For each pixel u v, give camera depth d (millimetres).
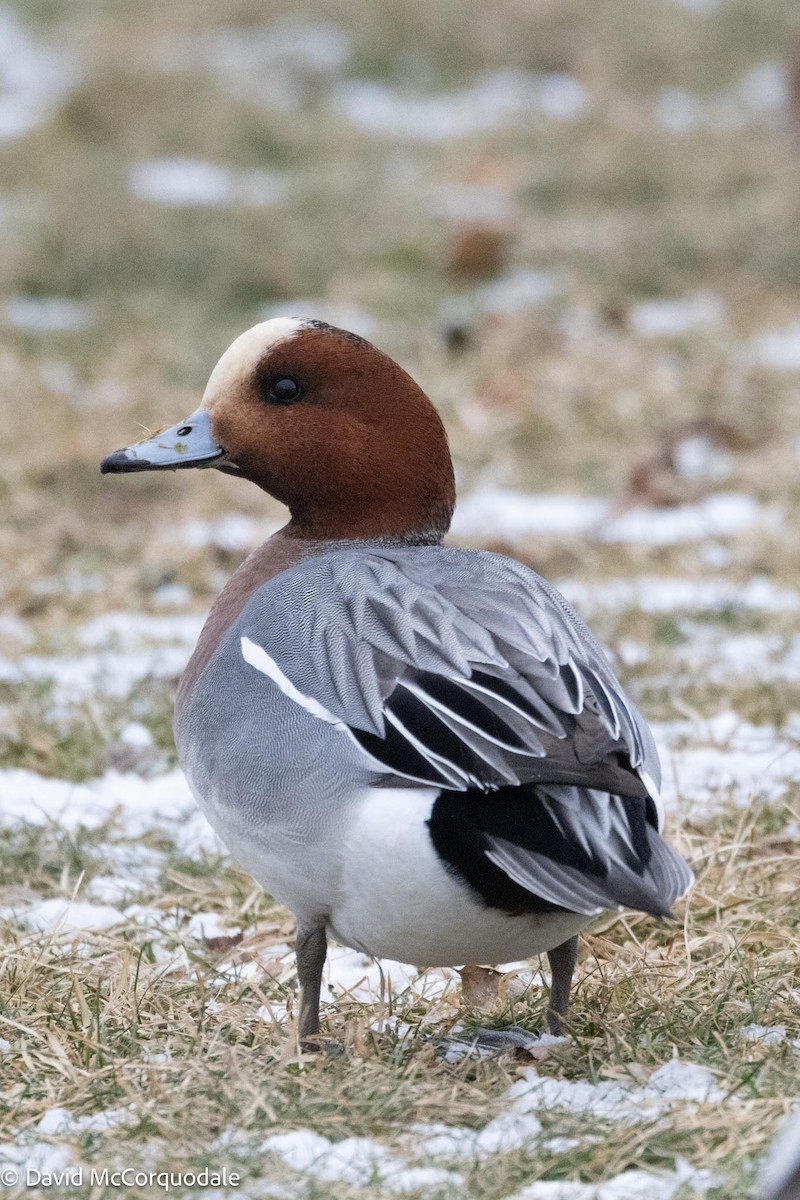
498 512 15477
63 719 11133
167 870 8945
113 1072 6488
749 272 23047
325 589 6902
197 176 27688
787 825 9219
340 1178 5695
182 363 20000
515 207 25812
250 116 29562
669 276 22969
